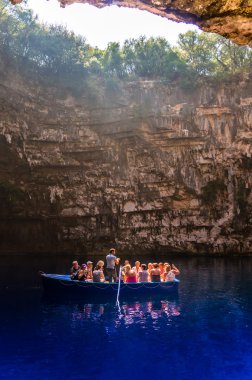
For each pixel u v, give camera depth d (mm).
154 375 9664
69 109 37625
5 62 34250
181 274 25312
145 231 39594
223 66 41625
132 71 40219
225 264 31297
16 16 37625
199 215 39031
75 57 38625
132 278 18250
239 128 37375
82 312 14977
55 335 12289
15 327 13023
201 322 13781
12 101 34562
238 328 13133
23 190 37500
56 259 33938
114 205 39188
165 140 38344
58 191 38438
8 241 38594
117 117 38219
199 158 38062
